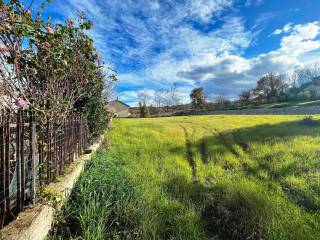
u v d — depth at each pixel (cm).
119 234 302
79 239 277
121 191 399
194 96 7900
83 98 743
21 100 292
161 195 428
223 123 2252
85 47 543
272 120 2300
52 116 386
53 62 400
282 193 457
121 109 6825
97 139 938
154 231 306
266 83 7906
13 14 284
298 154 759
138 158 747
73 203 352
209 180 561
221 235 333
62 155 425
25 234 226
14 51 320
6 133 245
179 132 1526
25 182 287
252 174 592
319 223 343
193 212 369
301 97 6481
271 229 322
